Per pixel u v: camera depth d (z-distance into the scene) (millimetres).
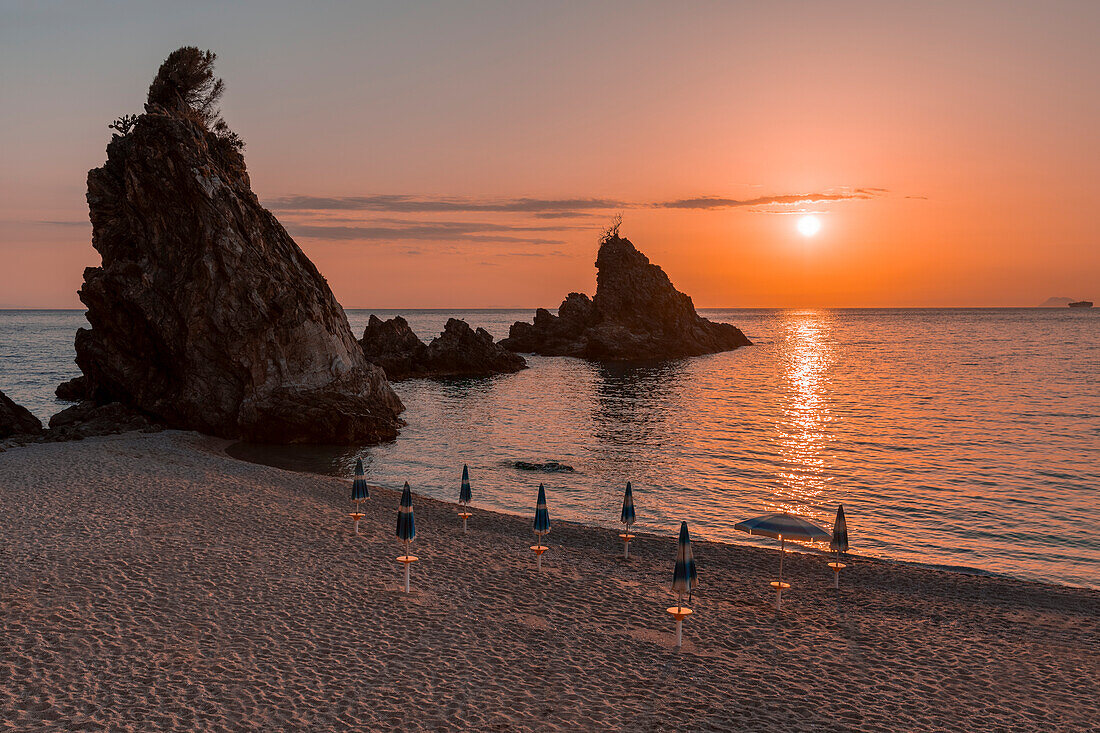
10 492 27219
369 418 51125
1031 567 26875
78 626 15930
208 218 48719
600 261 144500
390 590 19422
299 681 14133
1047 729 13672
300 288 52188
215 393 49281
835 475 42031
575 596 19828
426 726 12711
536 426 59094
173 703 13008
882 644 17609
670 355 136625
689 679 15148
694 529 30781
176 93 55094
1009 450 49938
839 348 165375
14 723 12039
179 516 25172
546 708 13578
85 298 51031
